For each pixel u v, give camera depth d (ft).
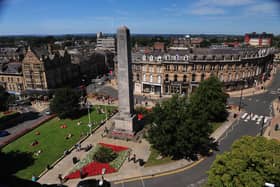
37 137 178.60
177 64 280.92
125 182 119.24
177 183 117.08
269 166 79.00
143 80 308.81
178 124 133.90
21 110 254.47
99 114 226.99
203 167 130.31
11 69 317.01
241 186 80.43
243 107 238.48
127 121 170.40
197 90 201.87
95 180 116.78
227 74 289.53
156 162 136.87
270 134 167.53
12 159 144.46
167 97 288.10
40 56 294.25
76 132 185.47
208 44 609.42
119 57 158.30
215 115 198.80
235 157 89.45
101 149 147.43
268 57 362.94
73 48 572.51
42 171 130.72
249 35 625.41
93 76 435.94
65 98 210.18
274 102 255.09
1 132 187.83
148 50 342.64
